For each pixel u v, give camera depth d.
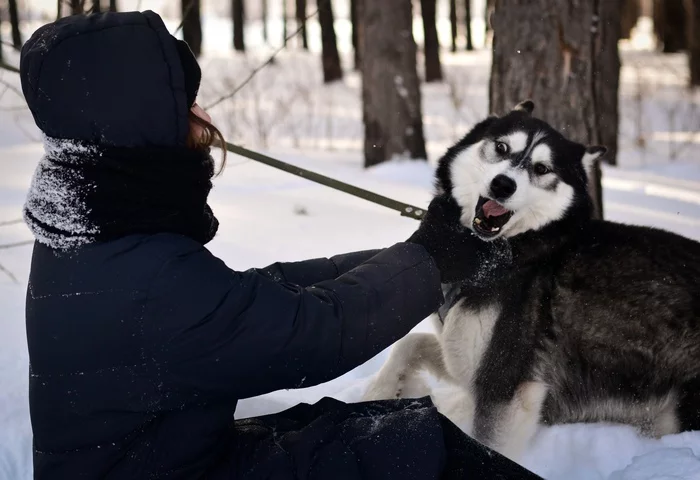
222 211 5.69
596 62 4.65
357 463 1.85
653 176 8.02
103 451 1.75
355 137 11.27
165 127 1.72
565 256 3.05
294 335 1.77
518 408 2.94
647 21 48.59
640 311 2.94
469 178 3.15
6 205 5.60
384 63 8.17
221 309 1.72
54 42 1.69
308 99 13.77
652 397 2.99
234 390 1.78
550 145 3.08
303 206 5.85
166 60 1.72
